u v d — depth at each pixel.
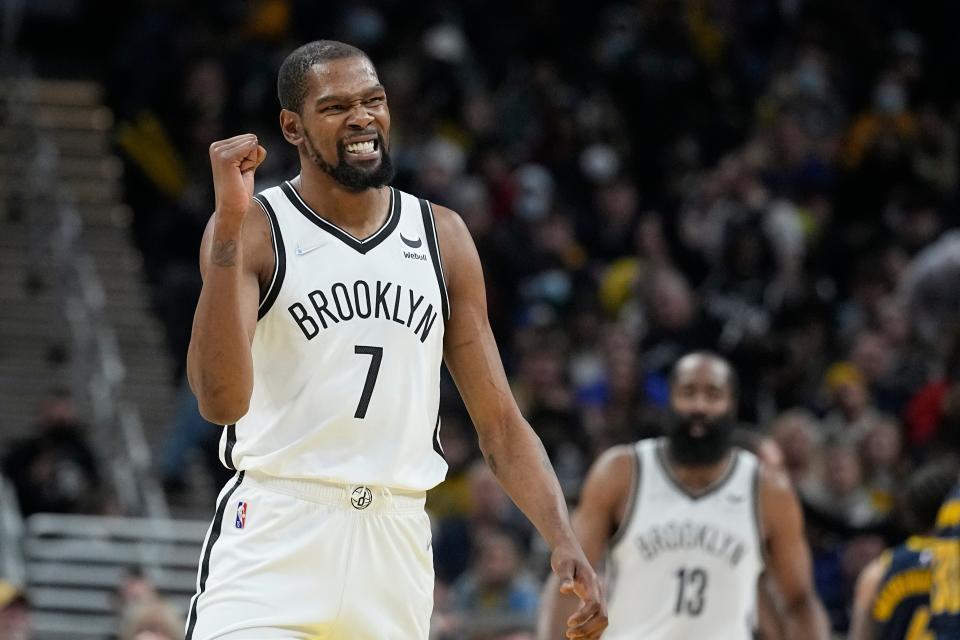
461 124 46.78
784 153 47.81
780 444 30.80
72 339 39.09
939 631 18.08
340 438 12.09
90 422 37.75
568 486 32.47
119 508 33.12
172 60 46.59
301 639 11.97
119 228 45.69
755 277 39.84
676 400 19.47
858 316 42.16
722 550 19.48
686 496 19.56
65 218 40.97
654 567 19.53
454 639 25.17
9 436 38.72
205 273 11.75
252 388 11.55
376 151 12.08
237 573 12.05
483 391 12.77
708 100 49.56
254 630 11.89
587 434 34.09
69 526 31.33
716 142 49.03
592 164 46.62
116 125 46.84
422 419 12.37
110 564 31.69
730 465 19.69
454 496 33.09
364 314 12.14
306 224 12.27
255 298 12.01
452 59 47.19
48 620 30.77
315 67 12.07
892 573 19.02
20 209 43.22
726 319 38.22
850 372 37.84
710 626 19.52
